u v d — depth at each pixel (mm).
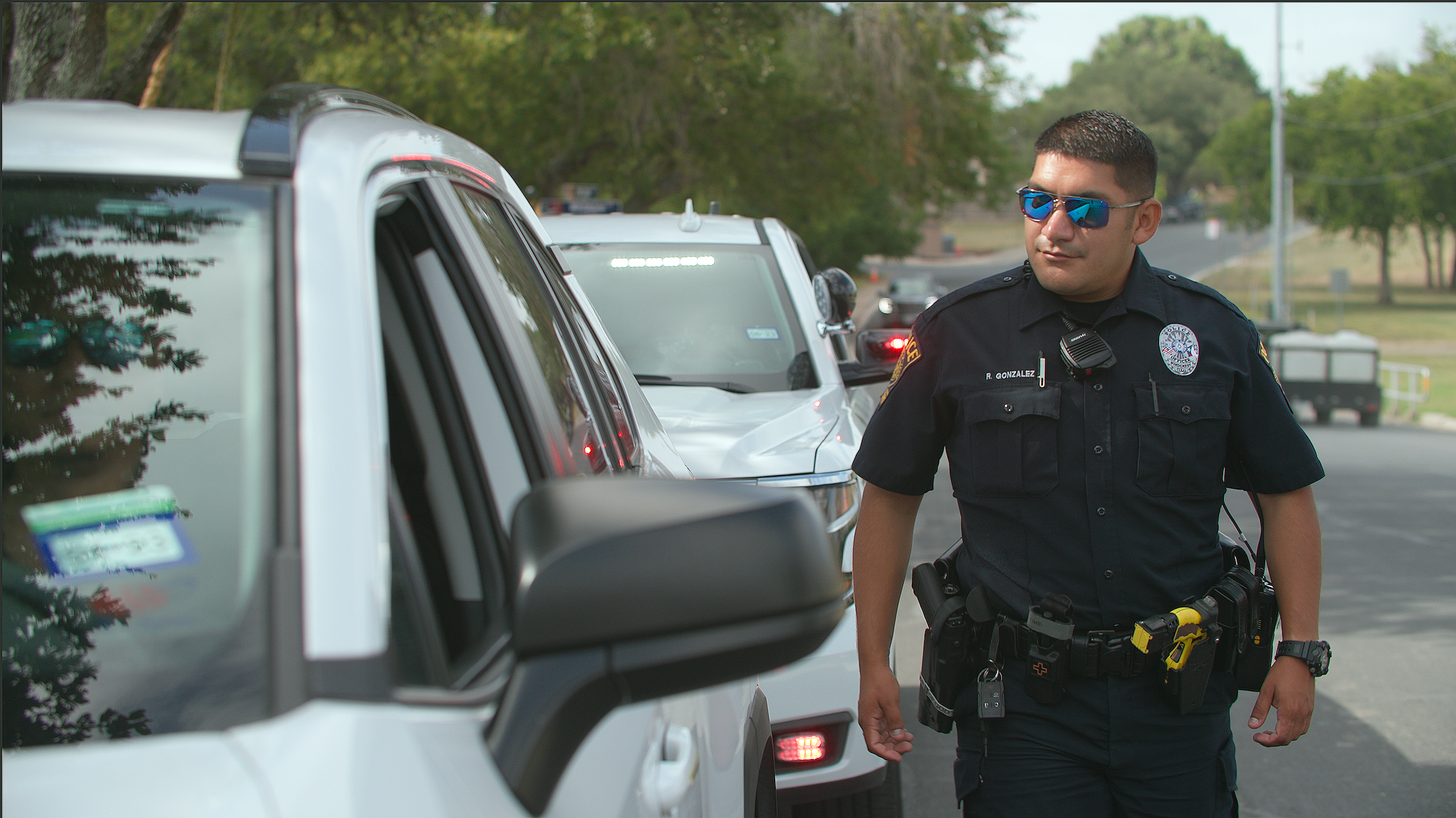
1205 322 2449
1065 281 2391
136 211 1283
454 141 1984
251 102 14031
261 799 924
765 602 1086
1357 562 8867
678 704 1776
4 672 1159
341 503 1090
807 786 3520
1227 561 2580
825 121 21047
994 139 23406
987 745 2484
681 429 3875
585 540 1073
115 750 959
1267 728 5277
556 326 2074
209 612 1109
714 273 5062
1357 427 24969
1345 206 63719
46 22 6660
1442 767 4785
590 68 17266
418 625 1334
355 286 1217
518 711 1070
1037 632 2383
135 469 1184
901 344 5242
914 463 2568
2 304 1266
